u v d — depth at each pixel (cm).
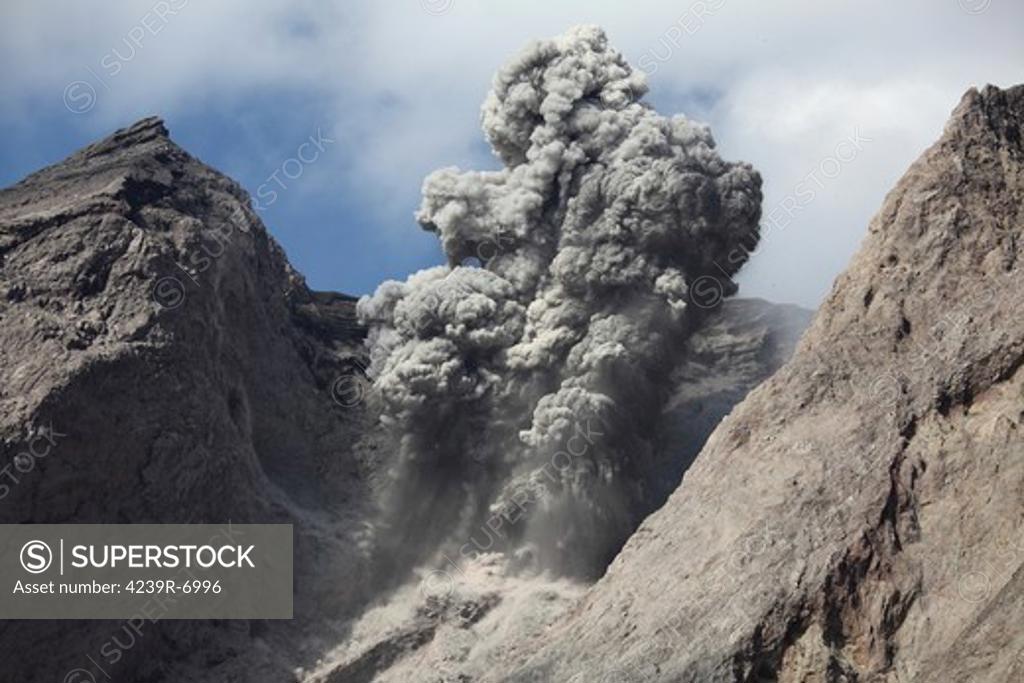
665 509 8769
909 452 8300
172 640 9944
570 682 8200
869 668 7825
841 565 8025
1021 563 7819
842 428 8538
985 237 8919
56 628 9575
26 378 9825
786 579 8075
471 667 9775
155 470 9975
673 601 8288
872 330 8844
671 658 8038
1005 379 8388
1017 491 8044
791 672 7862
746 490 8531
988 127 9200
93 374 9888
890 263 8988
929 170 9131
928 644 7831
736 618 8025
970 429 8300
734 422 8844
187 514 10056
